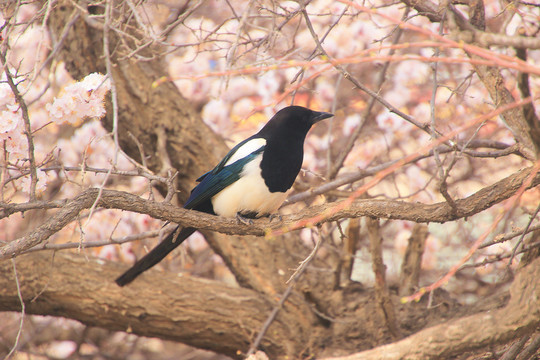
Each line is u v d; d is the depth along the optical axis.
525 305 5.30
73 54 11.66
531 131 5.64
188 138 11.99
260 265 11.49
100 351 16.61
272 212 8.82
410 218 6.72
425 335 5.64
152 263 8.58
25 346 15.24
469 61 4.09
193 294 10.92
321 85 15.50
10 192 11.71
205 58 15.70
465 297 12.35
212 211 9.03
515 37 4.11
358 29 13.84
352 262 11.57
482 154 7.45
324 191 9.58
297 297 11.13
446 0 5.04
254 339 10.86
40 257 10.71
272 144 8.55
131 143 11.98
